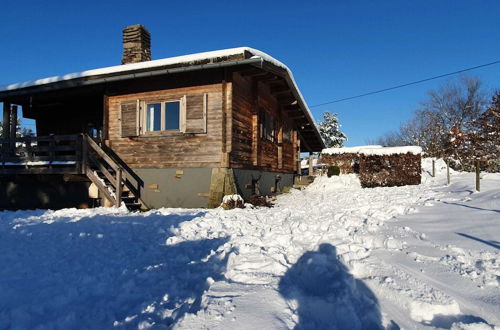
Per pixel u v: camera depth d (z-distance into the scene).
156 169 10.22
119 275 3.56
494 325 1.97
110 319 2.56
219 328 2.14
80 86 10.71
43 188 10.76
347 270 3.05
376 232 4.52
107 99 10.95
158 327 2.36
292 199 12.02
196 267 3.79
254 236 4.86
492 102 25.03
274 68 9.94
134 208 9.92
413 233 4.32
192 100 9.89
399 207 6.44
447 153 24.06
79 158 9.24
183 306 2.69
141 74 9.34
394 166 14.54
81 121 13.51
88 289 3.16
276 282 2.96
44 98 12.02
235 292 2.72
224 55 9.02
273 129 13.98
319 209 7.96
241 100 10.50
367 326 2.11
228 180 9.38
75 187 10.38
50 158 9.65
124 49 12.70
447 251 3.41
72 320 2.54
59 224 6.32
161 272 3.66
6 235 5.38
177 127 10.12
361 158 15.07
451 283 2.64
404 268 2.97
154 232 5.72
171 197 9.98
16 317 2.55
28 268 3.73
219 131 9.60
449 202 6.67
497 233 3.86
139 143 10.51
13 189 11.12
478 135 21.80
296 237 4.61
